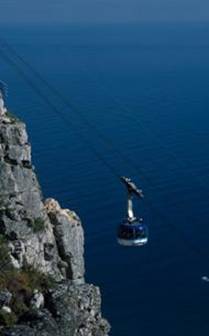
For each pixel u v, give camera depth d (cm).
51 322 5431
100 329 5844
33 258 5922
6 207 5881
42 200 6575
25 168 6153
